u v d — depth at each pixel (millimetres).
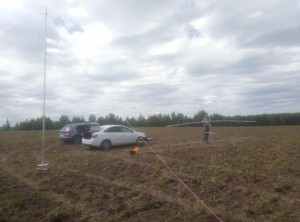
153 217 6914
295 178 9523
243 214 6824
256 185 8938
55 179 10883
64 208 7715
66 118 59312
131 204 7797
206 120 19812
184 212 7098
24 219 7117
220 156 13961
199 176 10086
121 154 16562
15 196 8875
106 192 8938
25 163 14828
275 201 7508
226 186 8930
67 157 16297
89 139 19453
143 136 20844
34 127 56844
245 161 12469
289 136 23500
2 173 12406
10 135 35625
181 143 20578
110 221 6809
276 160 12250
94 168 12656
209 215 6828
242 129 37469
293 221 6316
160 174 10852
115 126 19875
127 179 10445
